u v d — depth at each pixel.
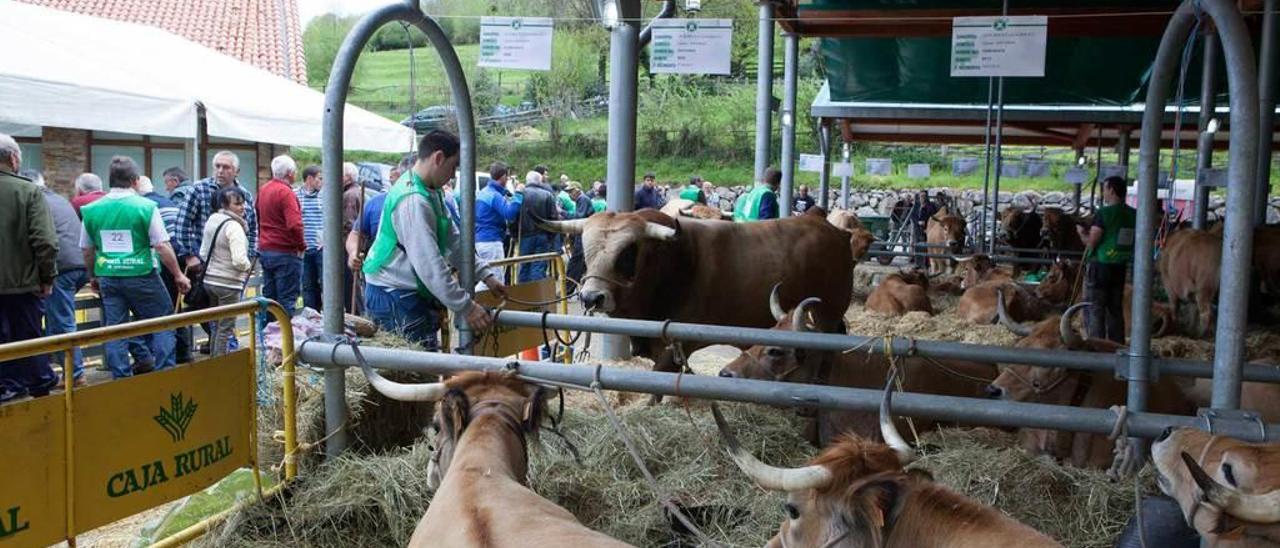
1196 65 14.34
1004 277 13.17
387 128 13.71
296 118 12.05
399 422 5.12
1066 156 37.50
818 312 7.52
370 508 4.21
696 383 3.94
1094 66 15.99
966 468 4.35
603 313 6.23
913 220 24.53
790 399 3.82
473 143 5.38
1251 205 3.38
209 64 12.80
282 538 4.12
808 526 2.57
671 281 6.47
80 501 3.42
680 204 14.09
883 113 19.31
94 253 7.75
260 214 9.13
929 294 13.59
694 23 7.01
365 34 4.54
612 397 6.35
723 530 4.14
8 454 3.17
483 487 2.89
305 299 10.15
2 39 9.55
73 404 3.38
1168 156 23.73
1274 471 2.70
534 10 38.16
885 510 2.44
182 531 4.01
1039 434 4.90
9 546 3.19
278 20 25.44
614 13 7.57
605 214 6.33
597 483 4.55
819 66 40.69
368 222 8.52
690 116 39.47
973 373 5.81
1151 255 4.13
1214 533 2.64
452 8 43.31
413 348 5.16
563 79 41.03
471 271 5.44
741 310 6.89
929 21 12.24
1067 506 4.18
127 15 22.06
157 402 3.71
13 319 6.49
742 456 2.62
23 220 6.42
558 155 37.38
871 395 3.77
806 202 22.23
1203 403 5.36
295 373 4.64
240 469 4.34
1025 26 6.45
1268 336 9.77
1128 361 4.24
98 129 9.56
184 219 8.51
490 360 4.21
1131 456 4.23
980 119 19.56
